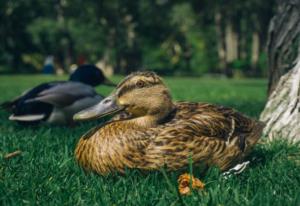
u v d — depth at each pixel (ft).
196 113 2.68
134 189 2.46
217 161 2.62
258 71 33.32
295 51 4.50
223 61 31.14
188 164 2.53
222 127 2.66
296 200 2.26
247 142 2.79
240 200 2.30
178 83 16.75
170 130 2.54
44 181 2.63
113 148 2.53
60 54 38.29
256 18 32.94
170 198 2.33
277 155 3.20
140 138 2.52
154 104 2.59
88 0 32.60
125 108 2.60
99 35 33.47
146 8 33.40
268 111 3.82
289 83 3.78
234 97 9.78
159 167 2.51
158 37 35.70
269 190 2.43
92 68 5.74
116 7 32.99
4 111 6.13
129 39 34.30
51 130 4.40
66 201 2.32
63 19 33.04
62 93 4.61
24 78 21.04
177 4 33.81
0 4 33.71
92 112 2.61
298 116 3.63
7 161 3.04
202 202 2.25
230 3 30.99
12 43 35.55
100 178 2.57
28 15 34.65
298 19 4.49
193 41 36.32
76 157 2.70
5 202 2.32
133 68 35.70
